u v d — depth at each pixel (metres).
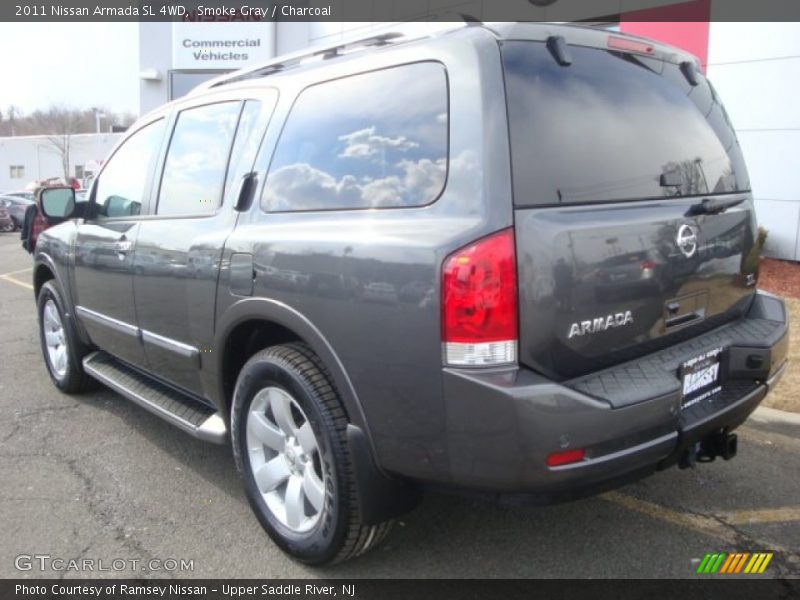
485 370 2.17
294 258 2.69
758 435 4.24
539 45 2.46
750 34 8.75
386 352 2.36
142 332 3.84
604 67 2.66
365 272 2.42
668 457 2.53
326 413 2.58
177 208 3.61
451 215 2.27
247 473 3.08
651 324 2.57
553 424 2.13
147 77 17.66
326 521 2.66
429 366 2.25
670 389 2.37
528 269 2.19
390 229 2.41
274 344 3.21
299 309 2.67
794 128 8.60
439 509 3.35
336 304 2.51
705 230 2.79
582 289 2.30
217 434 3.28
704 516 3.29
